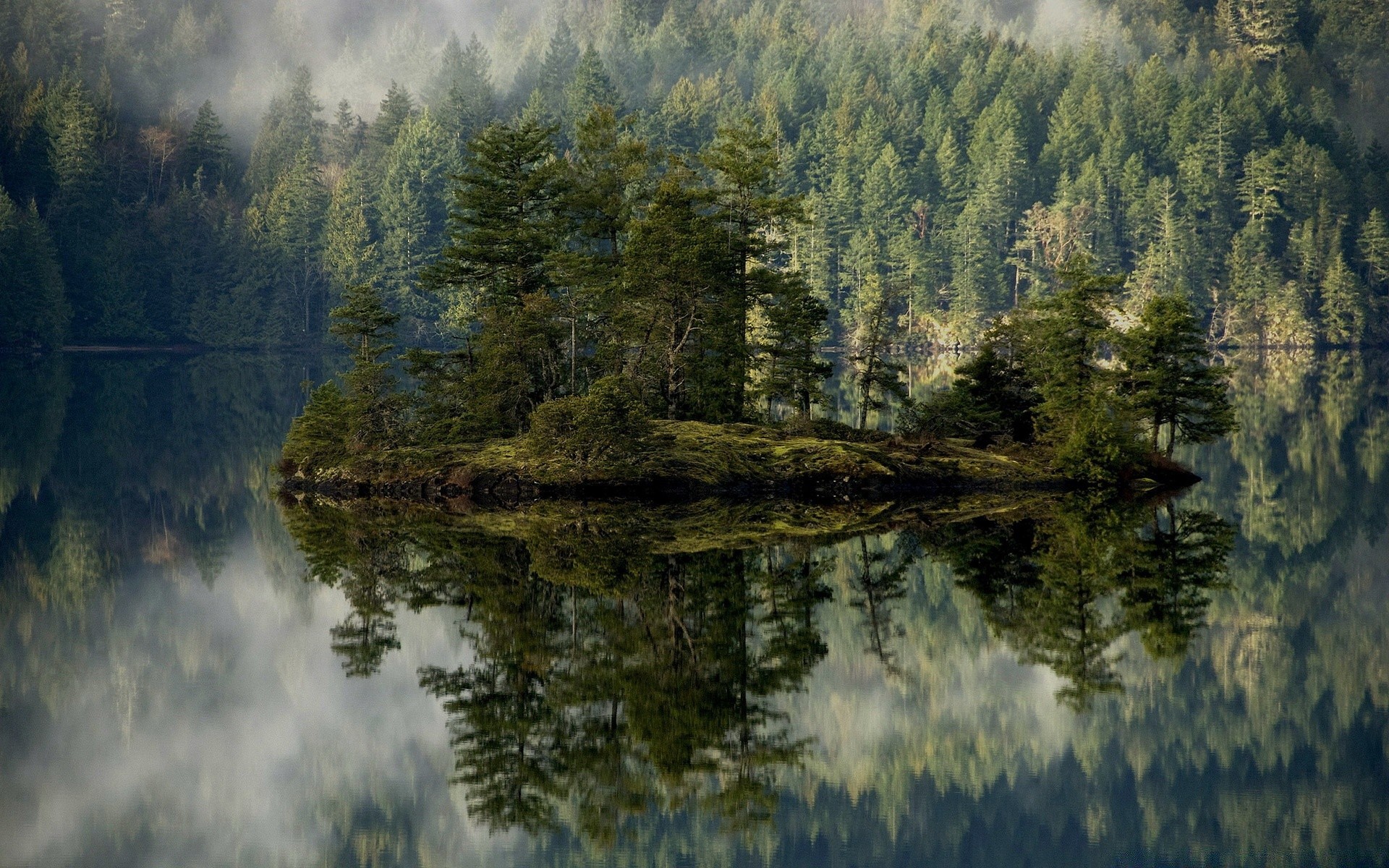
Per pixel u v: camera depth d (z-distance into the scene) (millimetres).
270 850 16969
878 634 26750
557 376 57812
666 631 26672
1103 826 18078
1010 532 41375
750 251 58188
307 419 56500
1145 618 28891
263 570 35406
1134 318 143500
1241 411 94500
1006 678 24000
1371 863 16734
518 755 19719
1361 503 50438
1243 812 18391
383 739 20656
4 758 20641
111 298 145875
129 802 18719
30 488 55219
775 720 21109
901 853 17031
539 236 58406
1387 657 25859
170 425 83375
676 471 50938
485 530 41625
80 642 27547
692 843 16906
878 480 51344
